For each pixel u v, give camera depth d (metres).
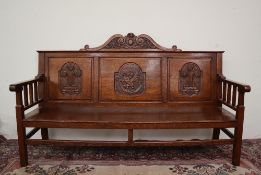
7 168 1.82
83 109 2.08
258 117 2.44
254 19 2.31
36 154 2.07
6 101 2.37
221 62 2.13
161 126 1.75
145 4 2.28
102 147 2.24
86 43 2.31
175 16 2.29
